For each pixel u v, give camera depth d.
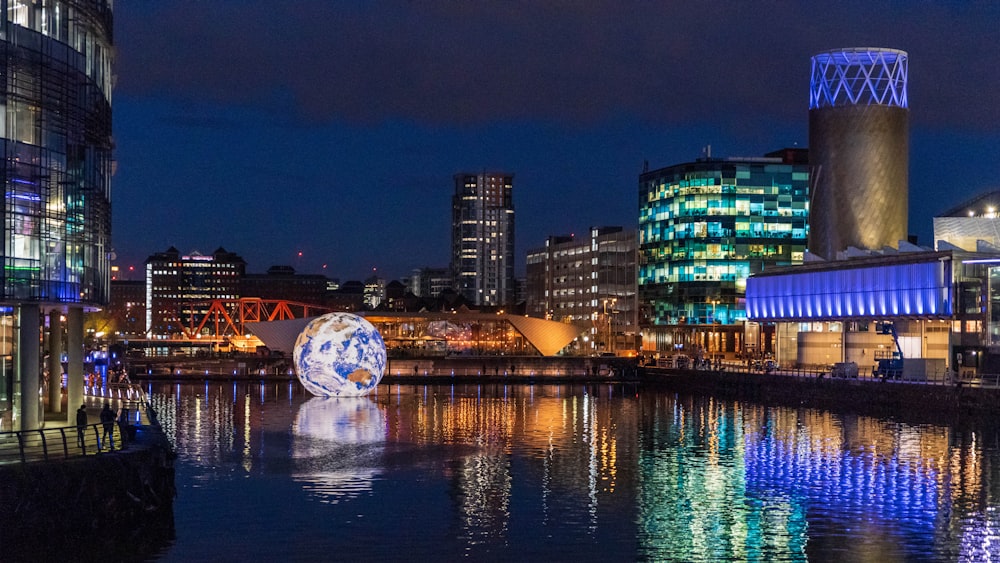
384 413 95.50
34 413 54.78
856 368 116.50
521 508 48.56
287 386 139.12
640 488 53.94
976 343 112.69
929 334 124.31
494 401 113.50
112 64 66.06
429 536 42.78
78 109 56.59
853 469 60.88
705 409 105.31
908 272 123.00
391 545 41.28
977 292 113.75
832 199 176.88
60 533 39.72
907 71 178.88
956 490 53.88
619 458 64.88
